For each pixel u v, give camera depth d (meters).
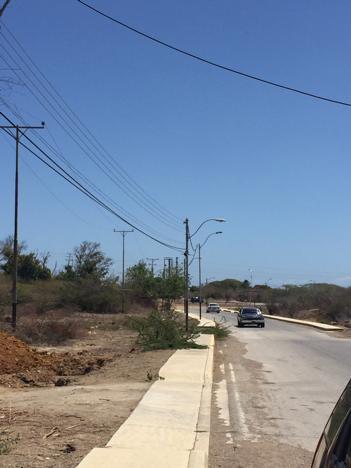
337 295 75.00
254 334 40.62
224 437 9.44
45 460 7.32
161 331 26.52
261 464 7.86
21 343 21.20
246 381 16.34
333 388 15.00
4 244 83.81
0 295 54.44
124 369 18.02
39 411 10.62
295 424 10.48
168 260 79.94
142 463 7.29
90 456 7.48
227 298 160.62
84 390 13.51
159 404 11.58
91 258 90.94
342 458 2.88
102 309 68.62
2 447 7.76
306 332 43.34
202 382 15.05
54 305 63.03
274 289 134.88
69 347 28.47
